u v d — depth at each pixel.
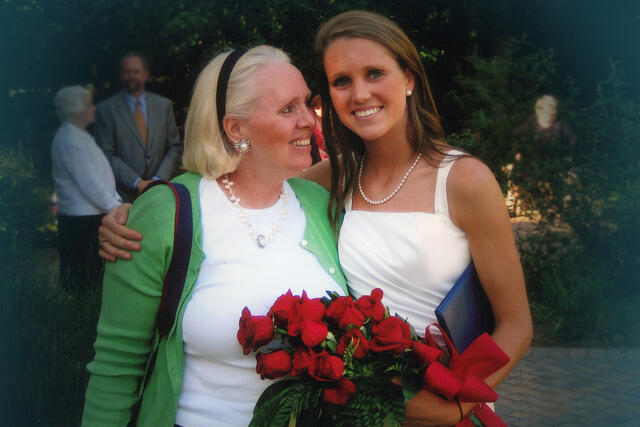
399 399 1.52
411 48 1.78
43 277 3.81
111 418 1.68
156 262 1.63
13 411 2.96
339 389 1.49
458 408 1.61
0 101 8.21
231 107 1.71
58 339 3.32
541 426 3.65
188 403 1.66
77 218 4.91
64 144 4.84
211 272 1.68
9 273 3.67
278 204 1.83
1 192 7.35
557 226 5.78
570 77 6.04
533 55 5.98
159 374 1.64
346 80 1.79
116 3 7.25
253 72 1.71
